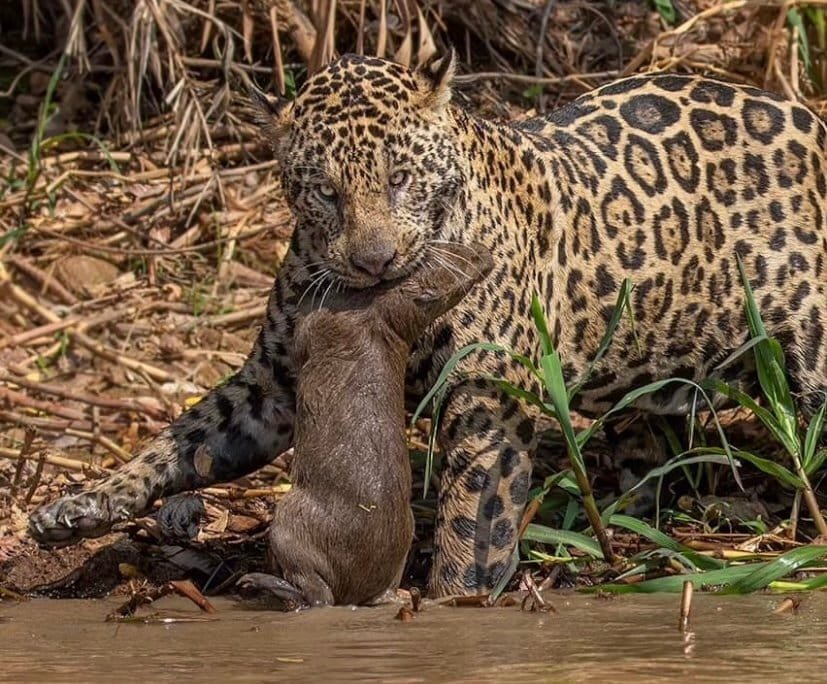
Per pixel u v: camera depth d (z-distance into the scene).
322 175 9.74
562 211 10.60
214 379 14.23
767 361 10.59
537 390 10.35
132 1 17.09
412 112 9.80
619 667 7.50
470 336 9.95
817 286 11.09
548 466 12.17
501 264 10.10
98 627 9.05
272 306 10.45
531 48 17.41
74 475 12.37
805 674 7.29
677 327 10.97
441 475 10.17
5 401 13.61
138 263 15.75
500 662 7.69
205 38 16.38
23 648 8.41
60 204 16.33
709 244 10.95
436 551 10.05
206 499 11.69
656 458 11.88
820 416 10.65
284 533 9.30
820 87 16.44
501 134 10.50
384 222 9.59
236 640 8.48
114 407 13.49
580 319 10.71
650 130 11.08
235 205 16.12
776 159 11.13
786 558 9.68
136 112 16.56
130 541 10.91
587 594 9.81
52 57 17.84
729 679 7.18
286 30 16.98
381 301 9.52
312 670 7.59
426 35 15.48
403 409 9.55
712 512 11.20
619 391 11.08
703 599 9.51
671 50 16.86
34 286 15.43
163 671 7.67
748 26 17.12
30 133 17.23
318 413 9.41
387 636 8.48
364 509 9.22
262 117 10.08
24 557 10.79
